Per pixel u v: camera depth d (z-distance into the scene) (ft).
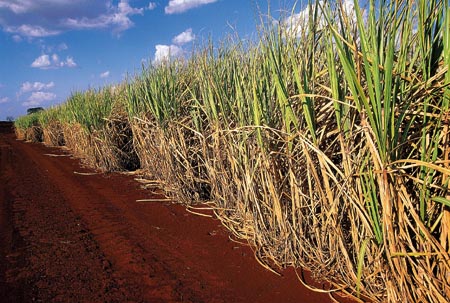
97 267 10.85
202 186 17.04
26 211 16.96
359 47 7.81
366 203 7.75
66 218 15.70
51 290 9.57
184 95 17.56
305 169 9.35
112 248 12.29
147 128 20.01
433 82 6.89
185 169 16.99
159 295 9.18
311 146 8.16
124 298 9.09
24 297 9.27
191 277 10.00
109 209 16.80
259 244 11.21
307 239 9.60
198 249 11.77
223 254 11.28
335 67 7.93
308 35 8.98
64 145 52.80
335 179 7.98
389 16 7.04
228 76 13.58
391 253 6.95
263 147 9.87
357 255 8.17
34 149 50.98
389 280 7.30
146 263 10.98
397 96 7.14
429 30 7.04
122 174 25.05
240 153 11.72
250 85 11.11
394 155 6.98
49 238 13.33
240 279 9.70
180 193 16.92
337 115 7.77
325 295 8.59
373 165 7.43
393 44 6.68
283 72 9.73
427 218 7.11
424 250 6.94
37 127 68.54
